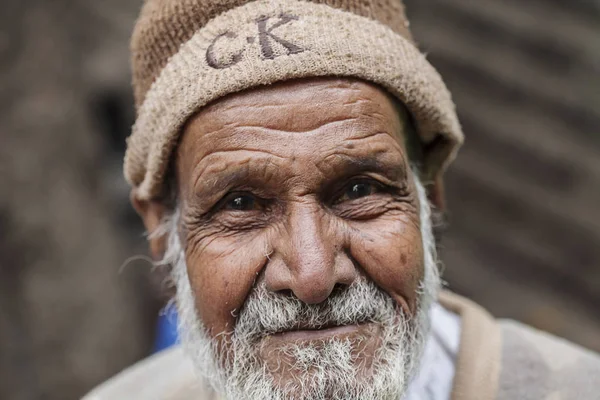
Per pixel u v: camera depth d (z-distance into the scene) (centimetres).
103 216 412
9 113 384
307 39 110
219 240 116
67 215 383
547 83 541
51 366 354
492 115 543
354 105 111
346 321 111
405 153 123
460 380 126
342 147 109
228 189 112
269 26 112
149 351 396
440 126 126
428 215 131
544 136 530
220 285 114
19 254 366
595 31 552
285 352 111
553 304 486
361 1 117
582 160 519
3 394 341
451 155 136
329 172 109
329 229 110
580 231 502
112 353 372
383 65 114
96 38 429
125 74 430
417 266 118
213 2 117
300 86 110
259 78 108
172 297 146
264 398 110
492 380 126
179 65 116
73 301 367
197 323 124
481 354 129
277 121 109
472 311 139
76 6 425
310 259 106
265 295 112
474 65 553
